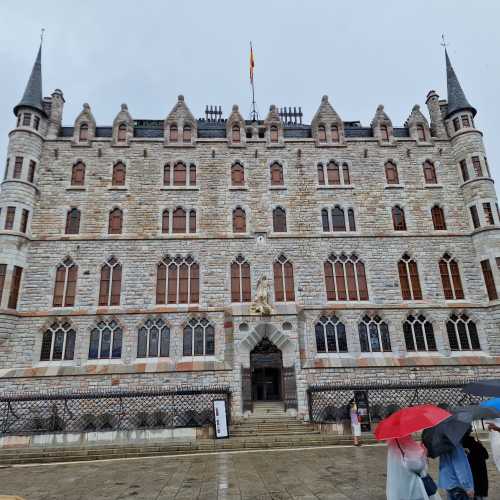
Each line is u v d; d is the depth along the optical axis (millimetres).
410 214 31922
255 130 34031
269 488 11930
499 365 27750
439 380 27234
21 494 12297
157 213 31250
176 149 33156
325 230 31484
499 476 12750
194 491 11906
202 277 29625
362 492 11148
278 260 30453
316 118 34562
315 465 15039
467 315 29328
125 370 26703
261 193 32062
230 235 30766
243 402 26312
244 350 27391
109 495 11906
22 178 29906
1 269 27656
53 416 23844
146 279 29391
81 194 31250
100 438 20656
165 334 28344
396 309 29188
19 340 27172
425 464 7242
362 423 22234
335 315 29047
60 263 29406
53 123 32875
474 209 31344
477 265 30500
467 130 32844
